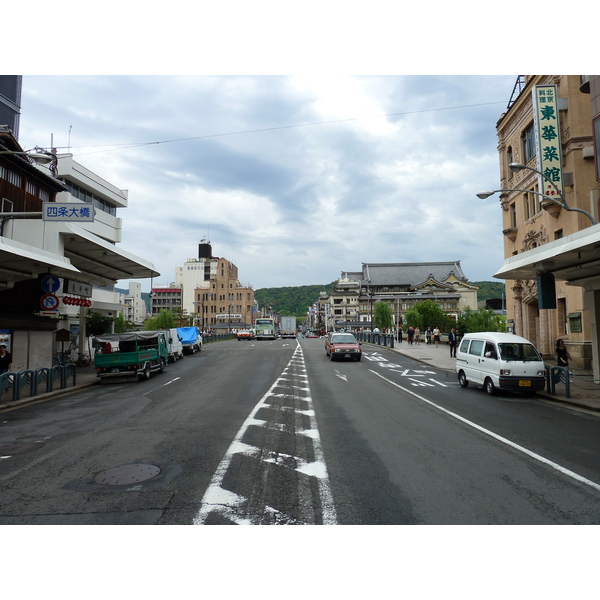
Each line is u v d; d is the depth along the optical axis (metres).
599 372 15.36
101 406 12.34
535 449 7.46
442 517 4.71
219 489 5.55
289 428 9.09
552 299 15.54
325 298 146.38
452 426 9.30
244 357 29.52
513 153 26.11
